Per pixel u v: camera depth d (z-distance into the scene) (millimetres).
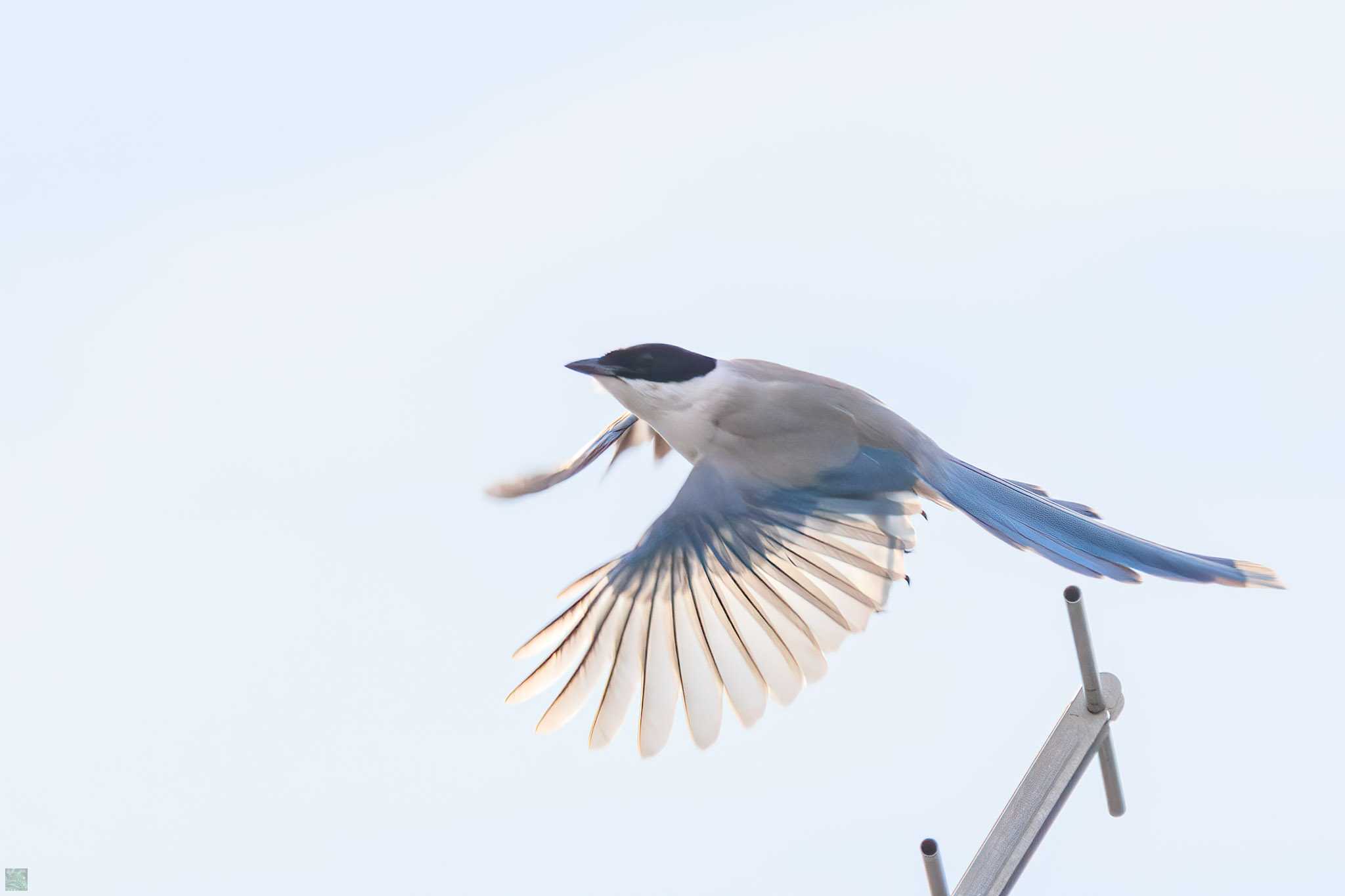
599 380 11594
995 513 11195
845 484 11094
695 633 10484
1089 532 11008
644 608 10531
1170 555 10727
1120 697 9672
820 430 11258
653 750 10234
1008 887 9133
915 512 11148
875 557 10898
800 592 10719
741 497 10961
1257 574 10602
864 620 10672
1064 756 9500
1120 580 10594
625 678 10375
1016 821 9352
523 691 10383
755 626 10562
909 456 11352
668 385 11461
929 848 8328
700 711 10328
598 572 10633
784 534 10883
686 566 10656
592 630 10477
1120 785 9812
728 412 11281
